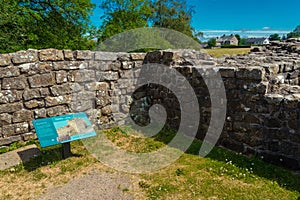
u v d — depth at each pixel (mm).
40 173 3852
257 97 4090
